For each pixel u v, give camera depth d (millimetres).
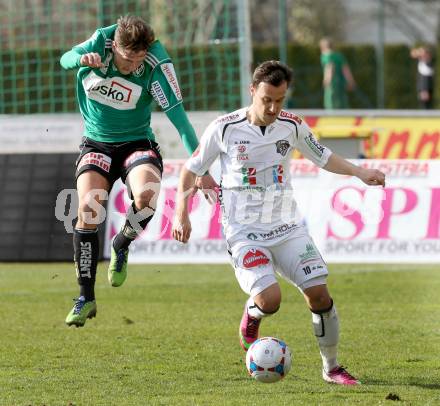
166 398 18188
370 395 18406
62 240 38875
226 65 52000
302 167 37062
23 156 40188
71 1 55500
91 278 20641
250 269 18688
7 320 27203
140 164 20531
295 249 18844
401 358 22031
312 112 47062
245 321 20062
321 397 18234
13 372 20594
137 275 36344
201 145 19141
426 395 18422
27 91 52000
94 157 20812
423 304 29578
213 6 51156
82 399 18109
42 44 57750
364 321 26781
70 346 23531
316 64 100500
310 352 22766
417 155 45938
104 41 20062
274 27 116438
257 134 18812
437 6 111250
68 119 47406
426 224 36594
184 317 27656
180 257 37125
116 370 20797
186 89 53531
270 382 18531
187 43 51312
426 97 78812
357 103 103625
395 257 36562
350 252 36656
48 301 30438
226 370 20812
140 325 26422
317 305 18797
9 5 56719
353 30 123312
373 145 45844
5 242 39281
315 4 119250
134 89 20328
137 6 51281
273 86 17828
